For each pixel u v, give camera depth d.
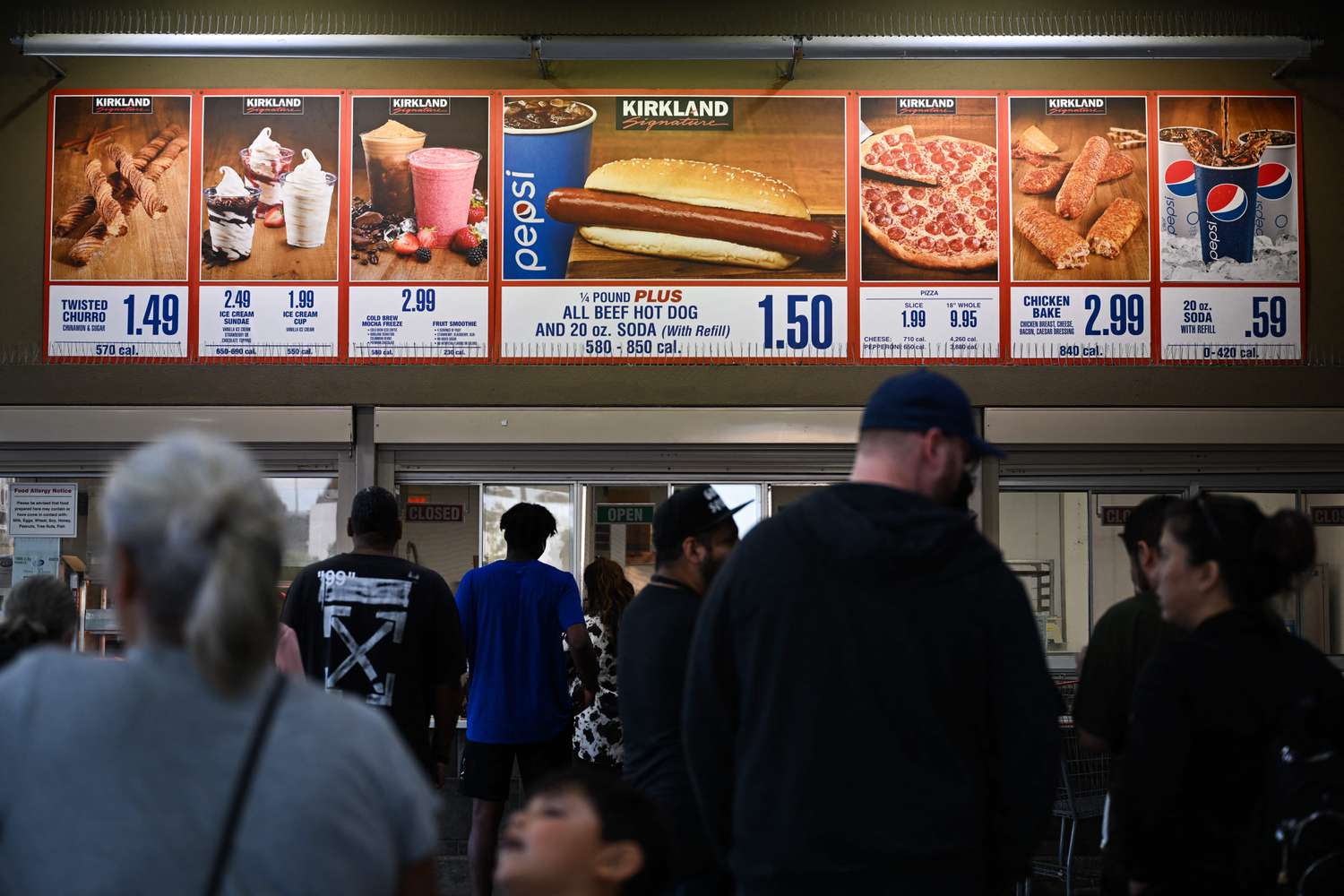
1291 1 8.57
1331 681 2.87
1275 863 2.71
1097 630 3.75
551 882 2.10
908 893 2.27
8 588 8.41
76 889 1.60
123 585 1.73
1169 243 8.46
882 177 8.45
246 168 8.42
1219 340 8.44
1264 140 8.49
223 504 1.69
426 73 8.48
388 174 8.43
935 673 2.35
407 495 8.52
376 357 8.38
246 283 8.39
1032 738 2.35
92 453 8.46
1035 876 6.84
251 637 1.67
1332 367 8.43
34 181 8.43
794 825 2.32
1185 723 2.83
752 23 8.55
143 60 8.45
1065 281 8.43
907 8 8.59
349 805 1.70
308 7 8.55
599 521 8.48
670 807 3.48
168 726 1.67
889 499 2.49
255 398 8.38
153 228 8.41
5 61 8.45
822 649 2.37
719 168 8.45
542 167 8.44
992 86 8.51
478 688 6.09
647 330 8.39
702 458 8.51
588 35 8.48
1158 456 8.56
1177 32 8.57
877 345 8.39
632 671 3.63
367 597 5.06
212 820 1.64
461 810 8.11
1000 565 2.44
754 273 8.41
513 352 8.38
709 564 3.74
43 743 1.65
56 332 8.38
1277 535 2.94
